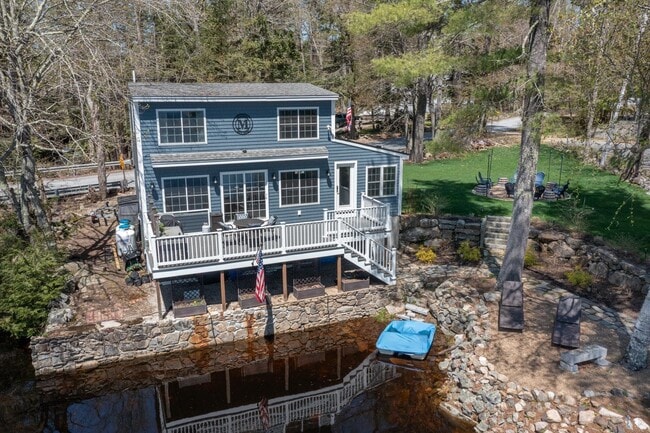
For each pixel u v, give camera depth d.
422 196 24.47
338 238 17.00
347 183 19.73
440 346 15.52
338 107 51.56
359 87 36.94
